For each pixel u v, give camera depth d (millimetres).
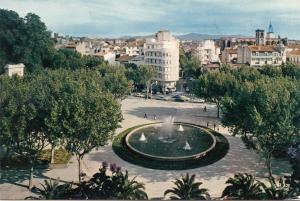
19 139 54562
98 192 43562
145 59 184250
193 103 136625
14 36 146750
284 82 70562
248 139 63500
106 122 58219
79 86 64062
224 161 69062
